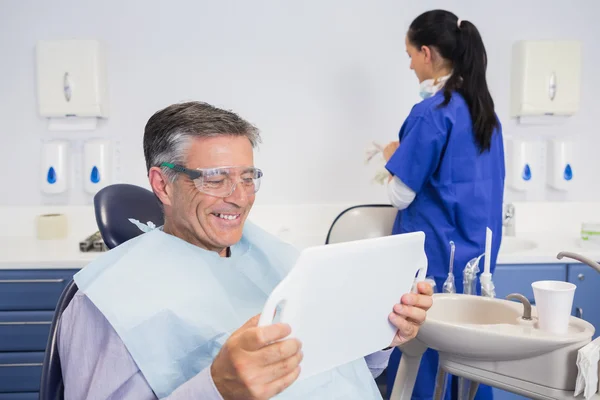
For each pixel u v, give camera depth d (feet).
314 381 3.59
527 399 7.77
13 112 8.95
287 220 9.26
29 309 7.57
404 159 6.70
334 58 9.25
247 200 3.67
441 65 6.95
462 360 4.49
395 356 7.14
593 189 9.67
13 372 7.62
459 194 6.66
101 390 3.09
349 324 3.03
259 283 4.00
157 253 3.48
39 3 8.82
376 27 9.23
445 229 6.75
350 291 2.87
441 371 4.77
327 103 9.32
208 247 3.83
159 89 9.08
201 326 3.25
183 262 3.49
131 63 9.00
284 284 2.52
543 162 9.60
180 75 9.09
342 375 3.81
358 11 9.19
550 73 9.09
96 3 8.87
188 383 2.73
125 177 9.16
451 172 6.64
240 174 3.60
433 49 6.88
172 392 3.01
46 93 8.61
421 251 3.26
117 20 8.93
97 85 8.62
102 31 8.93
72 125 8.87
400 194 6.84
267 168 9.34
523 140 9.41
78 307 3.35
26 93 8.93
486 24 9.37
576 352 3.95
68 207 9.00
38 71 8.60
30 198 9.09
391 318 3.33
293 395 3.48
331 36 9.20
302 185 9.42
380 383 8.88
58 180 8.86
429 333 4.47
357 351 3.22
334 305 2.83
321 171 9.42
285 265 4.19
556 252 7.97
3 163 9.02
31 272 7.50
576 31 9.49
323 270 2.63
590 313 8.04
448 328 4.33
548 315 4.14
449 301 5.15
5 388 7.63
